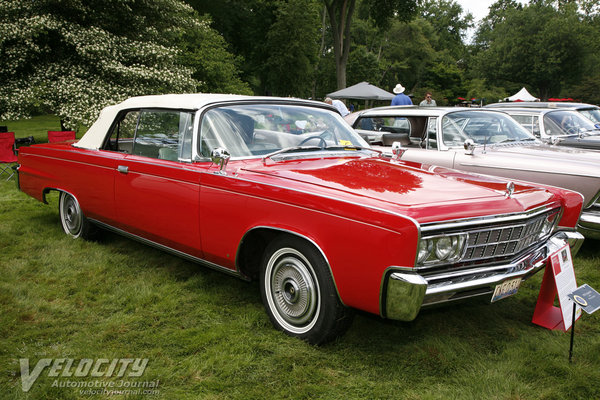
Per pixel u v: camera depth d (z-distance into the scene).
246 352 2.67
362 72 47.03
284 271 2.85
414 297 2.21
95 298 3.38
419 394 2.31
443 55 63.38
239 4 38.31
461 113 5.59
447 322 3.17
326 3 26.58
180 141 3.39
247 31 38.69
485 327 3.11
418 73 60.25
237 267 3.04
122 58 12.21
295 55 37.12
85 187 4.22
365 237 2.32
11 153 8.34
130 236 3.98
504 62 49.25
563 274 2.91
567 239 3.20
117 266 4.05
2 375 2.41
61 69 11.80
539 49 46.50
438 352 2.73
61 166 4.48
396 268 2.24
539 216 2.85
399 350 2.76
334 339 2.74
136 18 13.51
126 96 11.35
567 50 44.94
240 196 2.91
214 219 3.08
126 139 3.96
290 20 35.84
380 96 19.42
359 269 2.37
